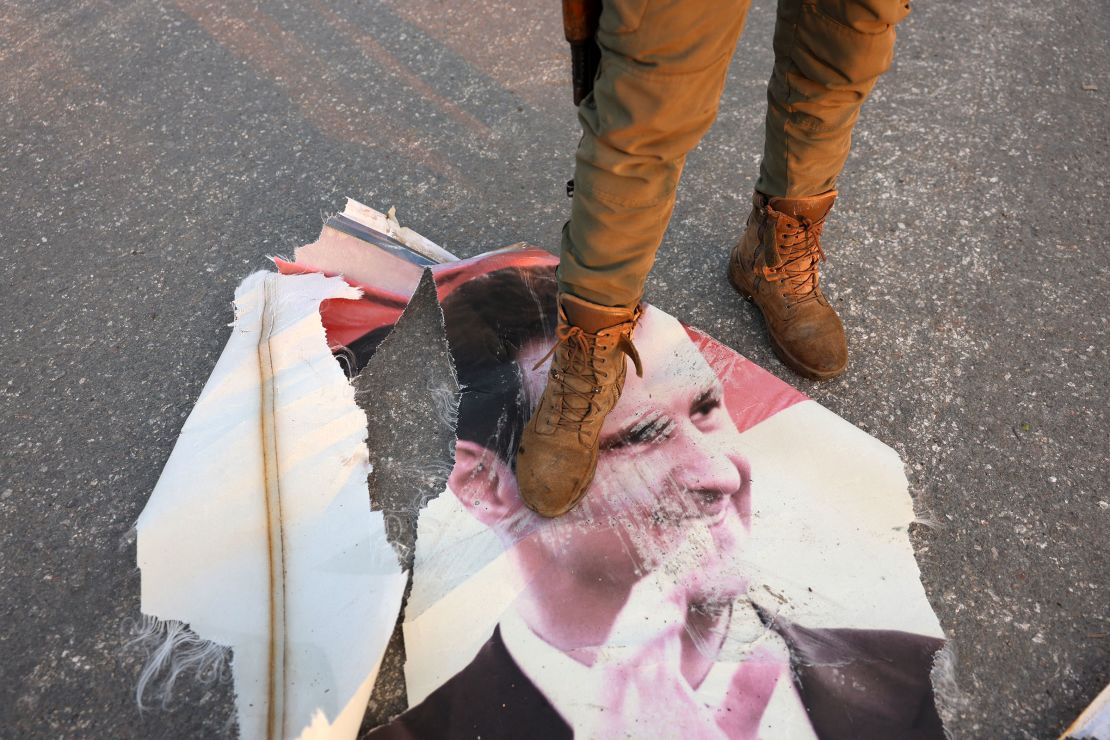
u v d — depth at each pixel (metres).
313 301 1.55
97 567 1.26
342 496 1.28
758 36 2.24
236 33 2.35
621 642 1.14
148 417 1.46
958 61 2.16
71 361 1.56
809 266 1.46
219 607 1.17
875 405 1.44
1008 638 1.15
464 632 1.15
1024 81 2.10
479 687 1.10
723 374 1.46
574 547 1.24
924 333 1.55
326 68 2.23
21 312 1.66
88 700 1.12
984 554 1.24
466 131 2.04
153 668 1.14
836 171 1.35
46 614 1.21
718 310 1.61
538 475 1.25
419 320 1.55
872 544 1.23
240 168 1.96
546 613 1.17
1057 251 1.70
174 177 1.94
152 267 1.74
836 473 1.32
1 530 1.31
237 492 1.28
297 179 1.93
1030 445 1.38
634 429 1.39
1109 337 1.54
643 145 0.97
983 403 1.44
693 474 1.32
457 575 1.21
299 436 1.34
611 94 0.93
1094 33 2.23
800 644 1.13
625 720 1.07
